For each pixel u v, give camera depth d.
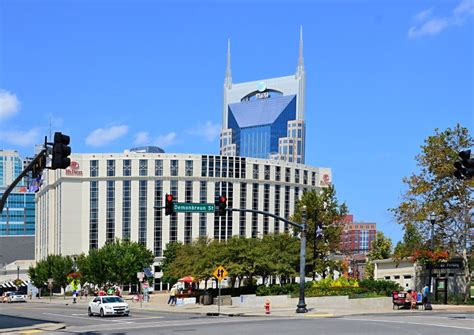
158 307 55.19
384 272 59.94
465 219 48.16
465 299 48.06
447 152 48.66
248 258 52.69
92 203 137.75
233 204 139.75
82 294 101.75
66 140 22.08
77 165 138.25
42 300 93.12
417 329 24.67
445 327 25.64
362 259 110.50
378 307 44.78
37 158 22.66
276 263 53.31
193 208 37.16
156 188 137.38
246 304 49.91
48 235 151.88
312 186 153.38
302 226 40.09
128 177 137.62
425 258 47.25
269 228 143.25
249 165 142.88
